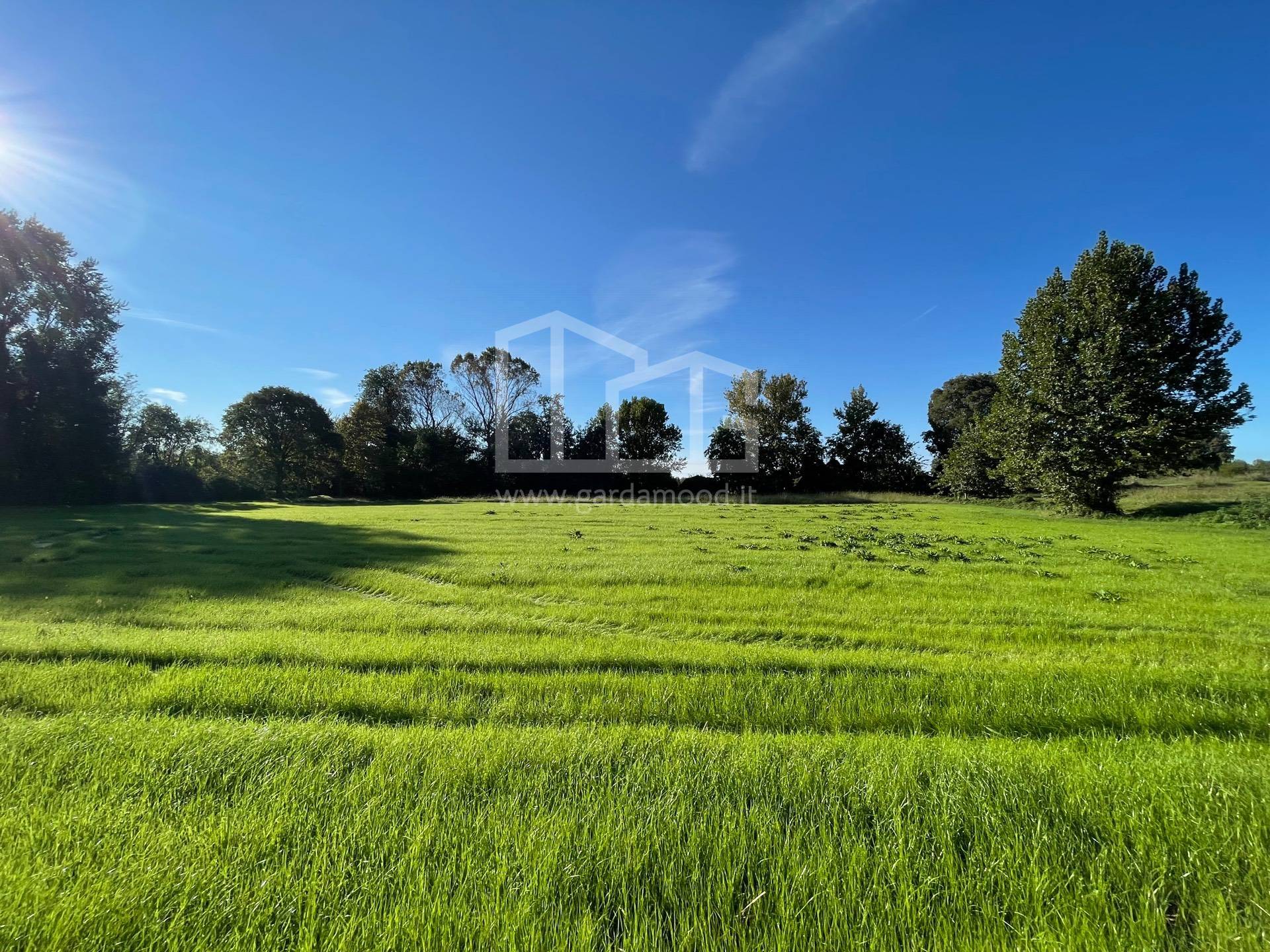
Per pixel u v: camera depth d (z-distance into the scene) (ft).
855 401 164.86
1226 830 7.80
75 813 8.16
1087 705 13.79
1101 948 6.00
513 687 15.21
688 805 8.45
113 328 108.88
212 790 9.04
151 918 6.16
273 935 6.03
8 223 97.04
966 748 11.04
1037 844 7.56
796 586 32.68
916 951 6.00
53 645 18.52
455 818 8.09
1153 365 77.30
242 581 33.50
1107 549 48.75
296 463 166.61
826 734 12.41
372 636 21.47
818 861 7.25
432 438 178.19
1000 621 24.52
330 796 8.70
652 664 17.88
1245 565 39.70
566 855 7.27
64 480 104.58
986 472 117.91
